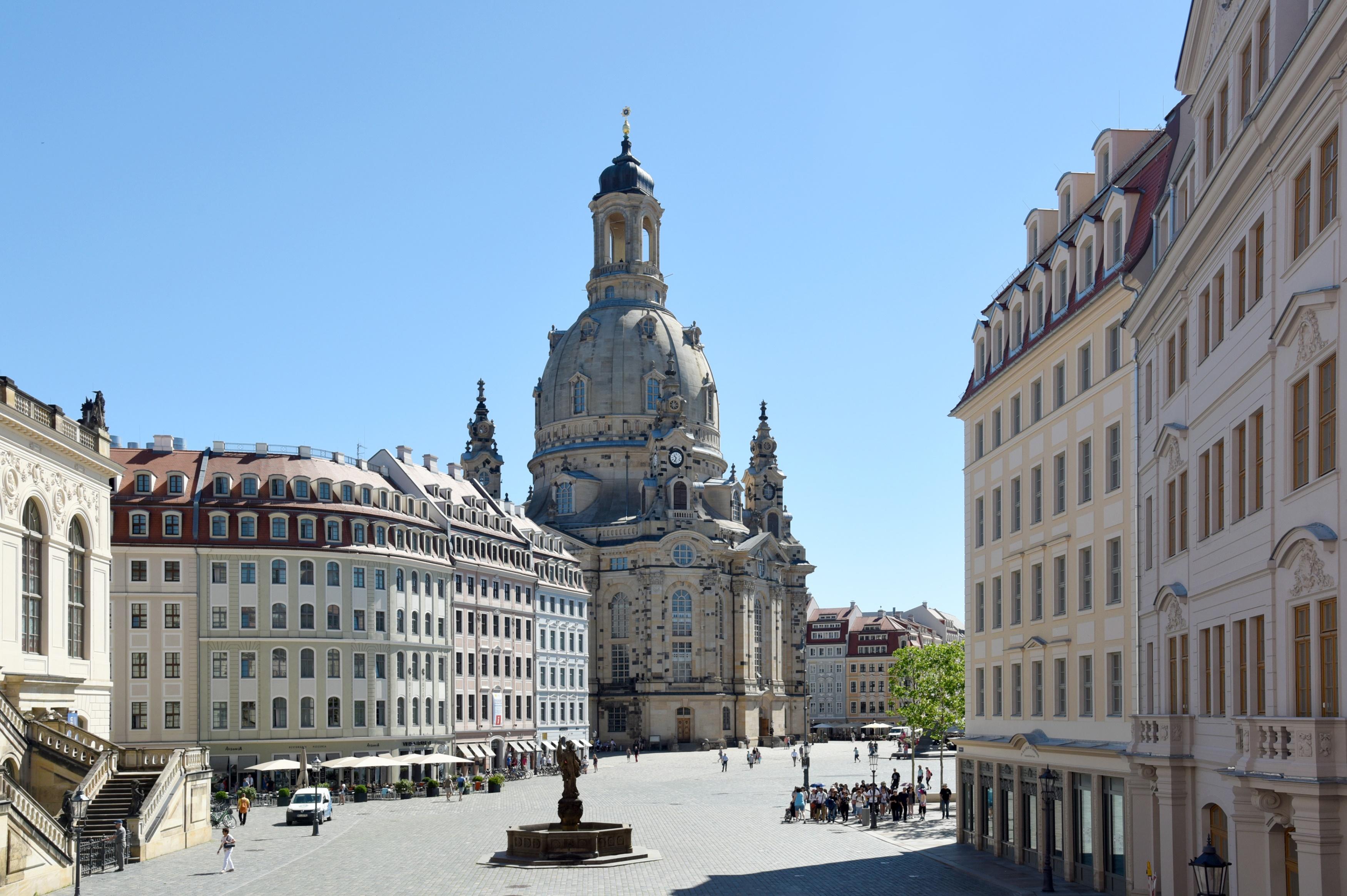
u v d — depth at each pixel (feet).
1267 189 112.98
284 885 198.08
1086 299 189.78
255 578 392.27
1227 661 125.59
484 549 495.41
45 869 187.93
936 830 284.41
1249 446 118.32
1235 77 123.65
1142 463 166.30
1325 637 98.63
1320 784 93.81
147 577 380.58
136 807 229.45
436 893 189.88
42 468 249.14
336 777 394.93
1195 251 136.87
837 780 469.98
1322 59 94.53
